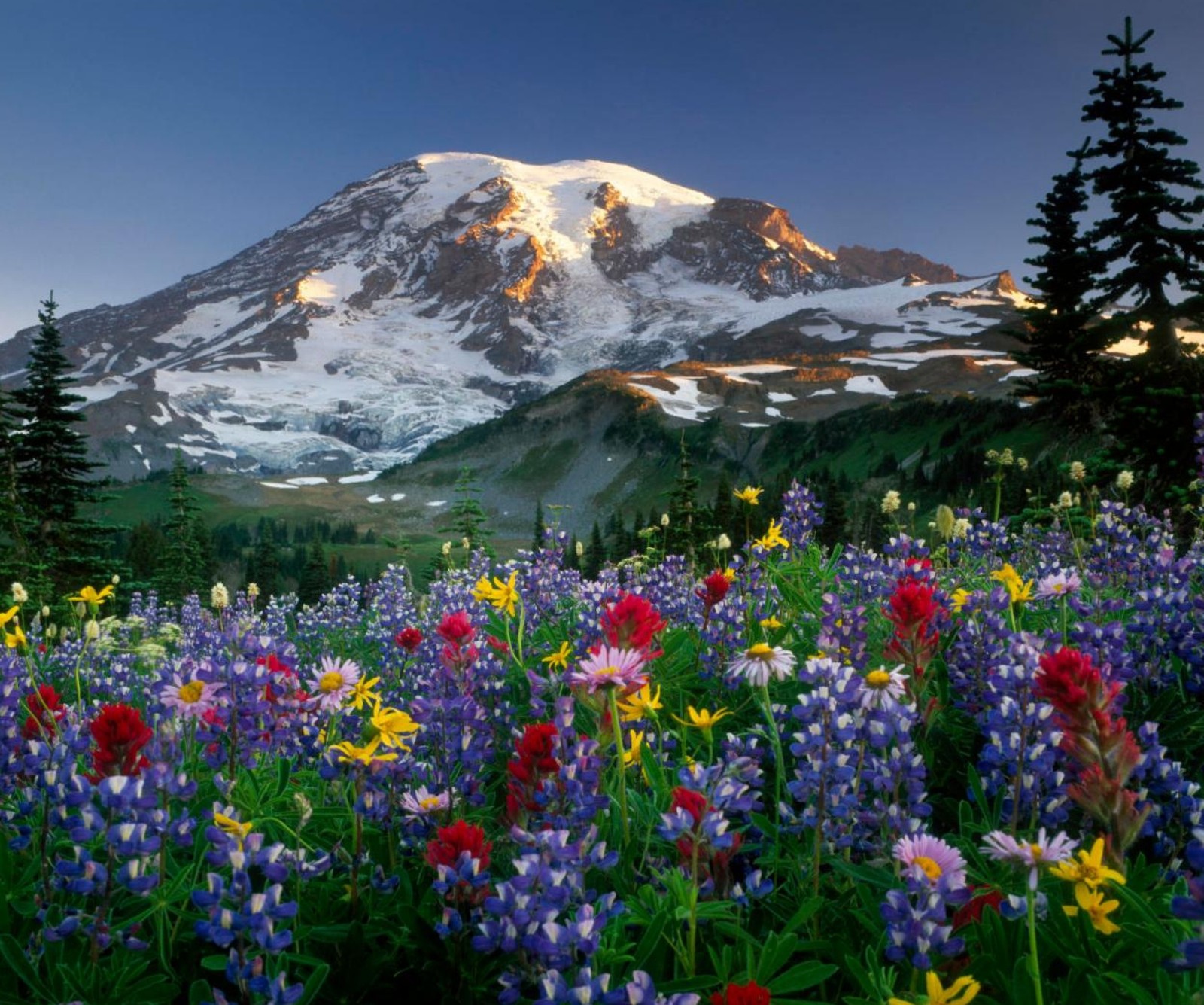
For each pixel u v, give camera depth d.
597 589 6.56
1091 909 2.38
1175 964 2.14
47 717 4.16
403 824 3.50
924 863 2.47
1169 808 3.40
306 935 2.89
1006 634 4.93
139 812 2.76
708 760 3.86
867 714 3.30
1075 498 13.13
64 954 2.80
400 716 3.44
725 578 6.07
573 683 3.56
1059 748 3.46
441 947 2.81
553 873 2.54
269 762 4.21
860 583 6.43
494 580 6.14
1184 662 4.76
